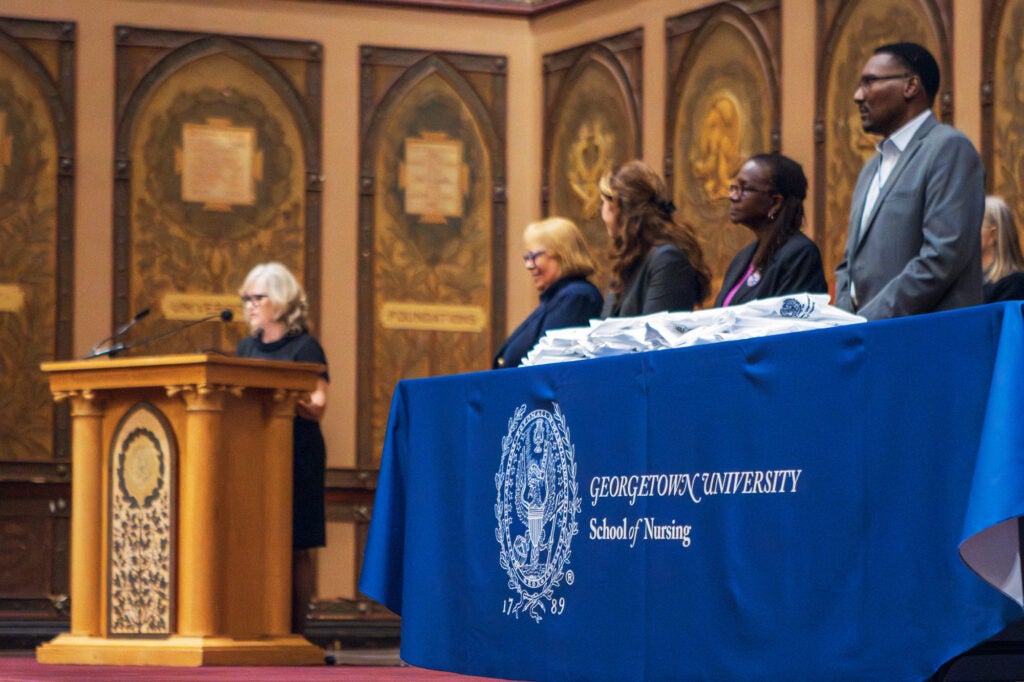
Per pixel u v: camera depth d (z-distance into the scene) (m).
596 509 4.16
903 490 3.22
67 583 10.15
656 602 3.90
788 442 3.52
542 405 4.45
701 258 5.58
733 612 3.64
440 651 4.93
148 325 10.45
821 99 9.23
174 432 6.68
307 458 7.63
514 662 4.50
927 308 4.09
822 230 9.20
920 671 3.14
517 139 11.20
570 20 10.97
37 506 10.15
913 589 3.18
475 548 4.77
